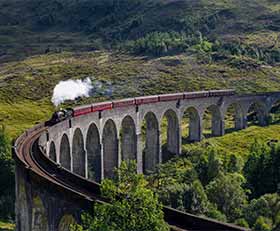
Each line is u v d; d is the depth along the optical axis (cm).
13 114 15400
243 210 6931
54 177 5466
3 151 10062
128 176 3894
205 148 12438
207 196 7238
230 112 16938
